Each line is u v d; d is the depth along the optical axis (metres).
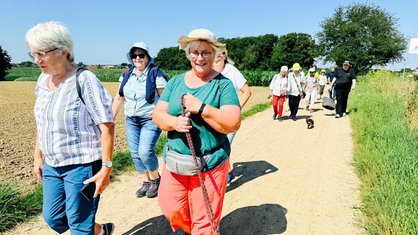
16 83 42.50
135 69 4.34
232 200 4.47
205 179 2.56
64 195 2.58
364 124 8.19
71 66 2.49
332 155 6.54
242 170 5.71
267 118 11.62
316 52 67.69
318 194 4.60
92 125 2.49
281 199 4.46
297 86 10.88
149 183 4.59
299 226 3.74
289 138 8.20
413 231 3.07
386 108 10.09
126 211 4.14
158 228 3.73
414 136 6.41
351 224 3.75
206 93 2.51
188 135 2.42
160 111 2.65
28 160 6.42
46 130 2.41
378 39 59.78
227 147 2.66
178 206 2.71
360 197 4.40
